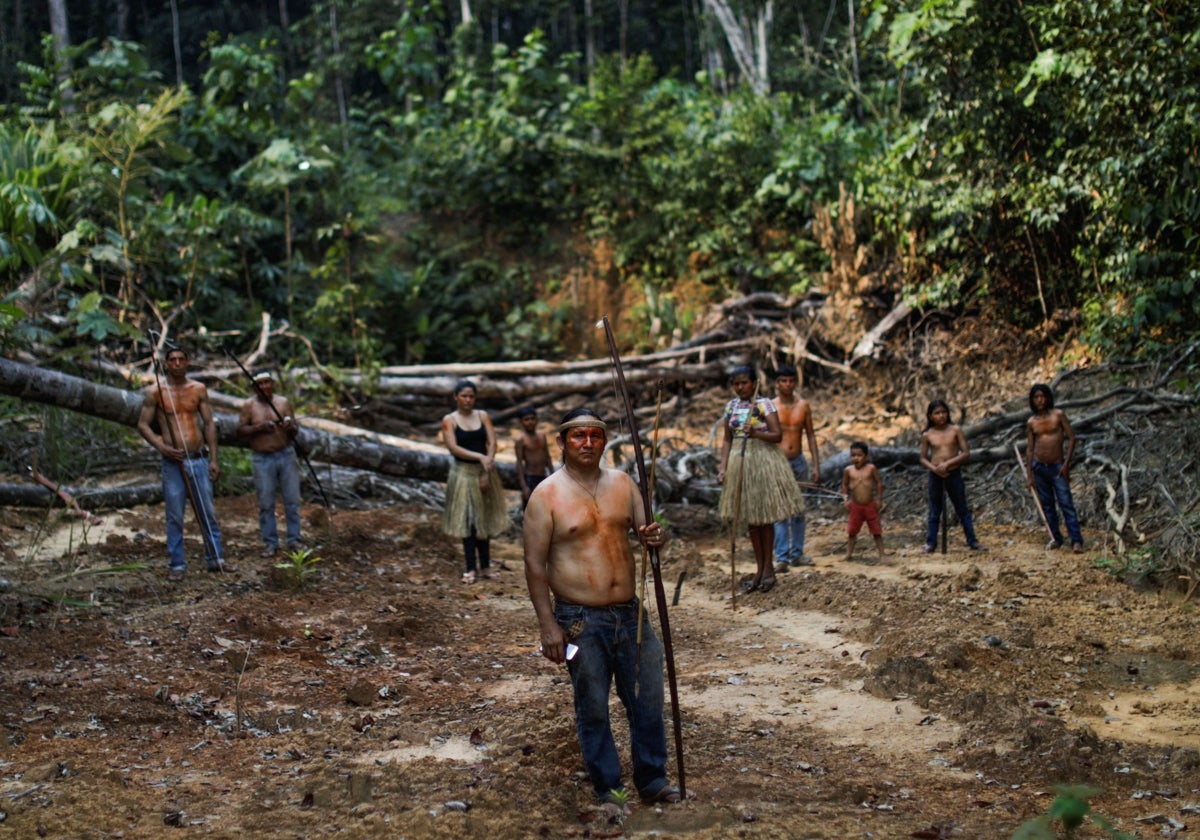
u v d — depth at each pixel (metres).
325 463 12.02
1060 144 14.15
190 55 35.41
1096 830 4.07
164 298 16.64
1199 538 8.42
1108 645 6.77
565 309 20.78
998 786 4.54
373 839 3.84
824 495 12.04
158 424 8.34
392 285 20.16
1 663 6.04
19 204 13.13
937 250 15.86
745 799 4.36
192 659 6.27
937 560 9.41
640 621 4.43
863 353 15.98
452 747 4.96
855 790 4.41
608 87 21.80
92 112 17.27
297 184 20.50
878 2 14.82
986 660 6.30
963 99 14.46
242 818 4.08
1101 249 14.00
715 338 17.95
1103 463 10.78
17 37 29.80
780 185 19.39
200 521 8.31
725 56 30.80
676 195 20.70
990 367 15.22
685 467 12.24
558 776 4.57
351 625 7.20
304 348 18.22
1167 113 11.63
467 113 23.62
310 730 5.24
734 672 6.34
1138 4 11.39
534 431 9.72
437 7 24.42
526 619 7.71
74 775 4.51
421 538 10.38
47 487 10.01
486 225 22.25
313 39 31.92
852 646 6.83
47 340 11.54
